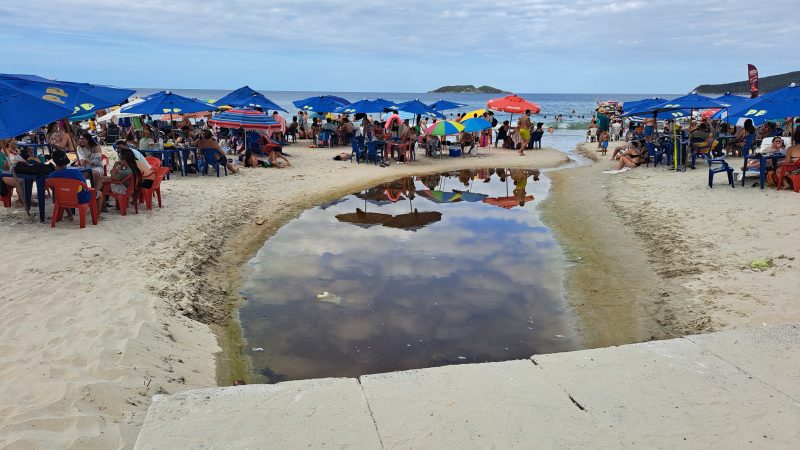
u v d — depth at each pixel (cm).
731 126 1916
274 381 500
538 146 2517
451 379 416
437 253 891
